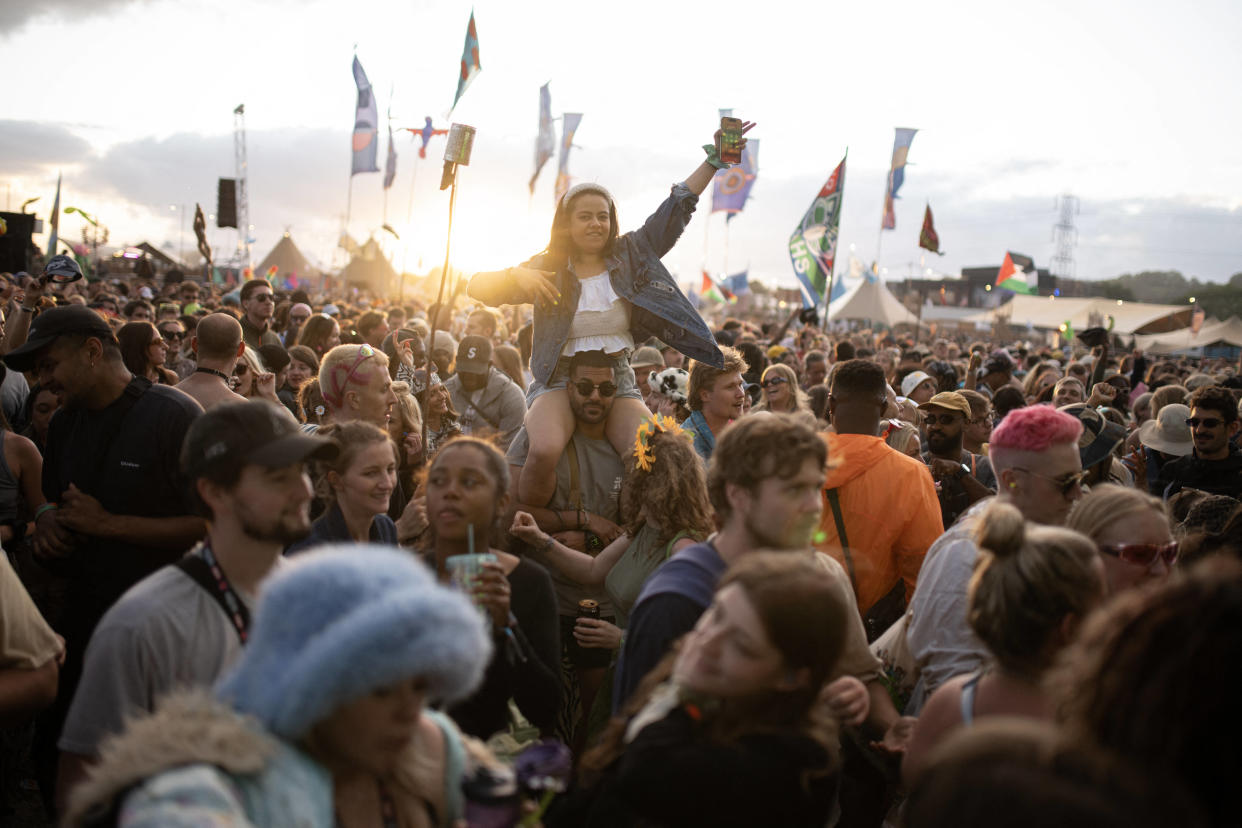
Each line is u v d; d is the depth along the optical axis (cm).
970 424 604
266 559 235
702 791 186
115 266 3441
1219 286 9494
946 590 297
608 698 358
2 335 631
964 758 129
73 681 356
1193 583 147
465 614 158
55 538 358
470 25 1250
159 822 135
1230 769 135
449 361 752
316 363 721
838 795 324
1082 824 114
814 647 190
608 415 448
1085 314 4600
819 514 262
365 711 156
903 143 1875
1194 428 579
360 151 2508
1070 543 232
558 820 275
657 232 441
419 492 383
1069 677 159
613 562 391
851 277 5072
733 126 436
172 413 371
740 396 486
